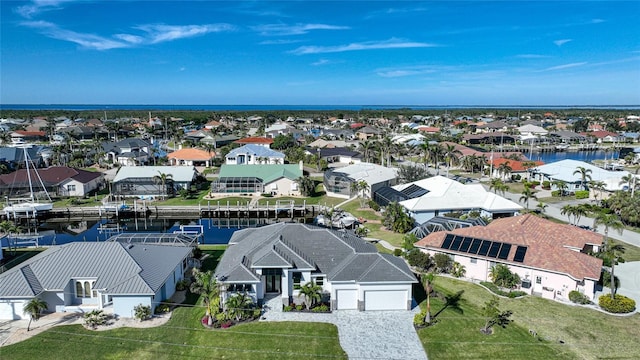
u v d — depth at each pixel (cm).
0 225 6294
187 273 4866
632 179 8350
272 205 8469
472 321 3741
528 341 3422
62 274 3997
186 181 9406
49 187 9050
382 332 3581
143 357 3231
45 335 3522
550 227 4991
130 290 3766
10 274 3903
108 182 9912
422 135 18425
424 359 3216
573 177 9212
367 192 8669
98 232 7431
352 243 4591
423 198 6950
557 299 4128
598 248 4831
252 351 3306
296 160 13050
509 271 4369
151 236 5450
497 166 11075
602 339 3434
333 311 3941
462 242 4828
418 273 4781
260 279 3919
